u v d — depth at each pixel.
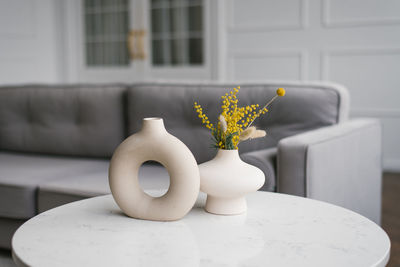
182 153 1.30
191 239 1.19
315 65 4.55
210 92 2.38
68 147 2.71
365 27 4.32
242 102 2.32
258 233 1.23
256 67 4.81
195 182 1.31
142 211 1.34
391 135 4.32
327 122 2.23
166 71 5.32
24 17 5.47
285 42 4.65
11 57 5.36
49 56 5.76
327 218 1.35
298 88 2.27
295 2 4.55
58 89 2.79
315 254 1.09
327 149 1.86
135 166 1.34
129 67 5.50
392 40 4.23
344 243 1.16
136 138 1.34
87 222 1.33
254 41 4.79
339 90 2.28
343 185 2.01
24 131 2.83
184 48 5.22
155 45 5.35
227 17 4.88
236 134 1.38
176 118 2.44
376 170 2.40
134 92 2.54
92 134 2.65
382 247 1.13
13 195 2.15
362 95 4.39
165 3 5.25
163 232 1.25
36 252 1.12
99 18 5.60
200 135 2.38
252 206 1.46
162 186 2.01
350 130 2.09
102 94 2.67
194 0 5.10
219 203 1.39
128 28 5.47
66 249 1.14
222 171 1.35
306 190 1.77
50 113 2.77
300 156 1.77
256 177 1.36
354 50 4.37
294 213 1.39
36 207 2.15
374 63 4.32
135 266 1.03
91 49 5.68
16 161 2.63
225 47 4.92
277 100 2.27
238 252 1.11
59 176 2.28
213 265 1.04
